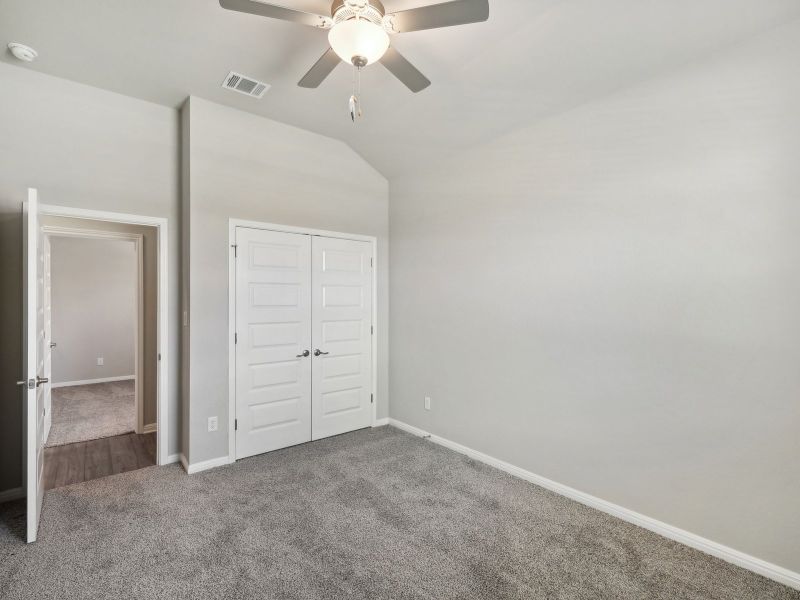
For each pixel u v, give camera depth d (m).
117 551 2.13
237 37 2.36
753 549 2.03
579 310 2.70
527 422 3.01
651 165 2.36
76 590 1.85
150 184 3.16
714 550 2.14
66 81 2.84
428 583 1.92
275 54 2.53
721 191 2.11
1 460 2.70
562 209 2.79
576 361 2.72
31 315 2.21
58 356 6.05
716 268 2.13
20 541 2.21
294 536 2.28
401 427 4.15
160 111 3.21
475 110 2.97
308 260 3.72
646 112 2.37
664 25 2.03
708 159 2.15
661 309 2.33
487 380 3.30
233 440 3.29
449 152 3.55
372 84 2.85
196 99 3.09
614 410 2.53
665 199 2.30
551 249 2.85
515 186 3.09
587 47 2.24
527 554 2.14
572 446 2.74
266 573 1.98
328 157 3.85
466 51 2.41
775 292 1.96
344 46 1.80
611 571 2.02
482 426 3.34
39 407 2.49
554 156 2.83
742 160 2.04
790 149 1.91
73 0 2.05
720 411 2.13
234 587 1.88
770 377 1.98
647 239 2.38
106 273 6.46
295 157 3.63
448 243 3.64
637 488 2.43
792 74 1.90
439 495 2.77
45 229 3.46
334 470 3.14
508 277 3.13
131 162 3.08
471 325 3.43
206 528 2.34
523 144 3.02
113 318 6.51
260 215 3.43
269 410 3.49
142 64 2.64
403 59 1.98
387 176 4.22
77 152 2.87
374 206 4.20
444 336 3.68
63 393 5.66
